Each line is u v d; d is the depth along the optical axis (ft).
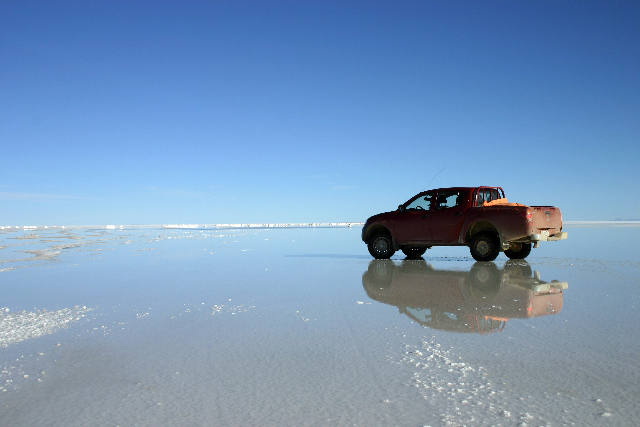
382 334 13.61
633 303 17.85
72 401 8.93
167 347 12.55
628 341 12.51
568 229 124.36
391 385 9.48
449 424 7.67
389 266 33.47
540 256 39.17
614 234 87.04
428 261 37.29
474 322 15.02
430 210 37.35
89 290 22.67
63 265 35.06
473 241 35.29
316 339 13.19
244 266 34.04
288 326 14.83
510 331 13.74
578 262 33.58
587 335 13.17
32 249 53.57
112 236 94.38
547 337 13.00
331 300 19.45
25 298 20.54
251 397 9.00
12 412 8.45
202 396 9.10
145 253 47.09
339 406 8.48
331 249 53.42
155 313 17.10
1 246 59.72
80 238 84.79
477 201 36.04
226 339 13.33
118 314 16.97
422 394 8.98
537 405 8.40
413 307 17.67
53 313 17.19
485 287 22.38
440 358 11.19
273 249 53.42
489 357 11.22
